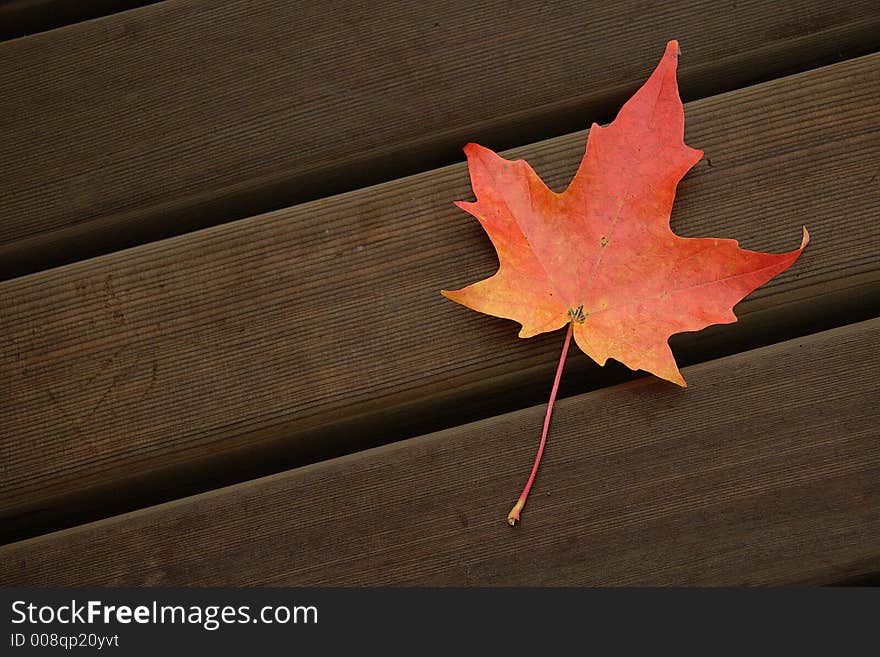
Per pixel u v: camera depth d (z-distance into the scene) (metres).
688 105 1.06
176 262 1.06
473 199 1.06
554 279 1.04
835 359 1.05
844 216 1.06
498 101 1.07
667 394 1.05
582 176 1.04
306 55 1.07
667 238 1.04
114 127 1.07
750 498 1.05
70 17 1.08
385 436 1.07
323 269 1.06
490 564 1.05
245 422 1.06
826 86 1.06
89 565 1.05
